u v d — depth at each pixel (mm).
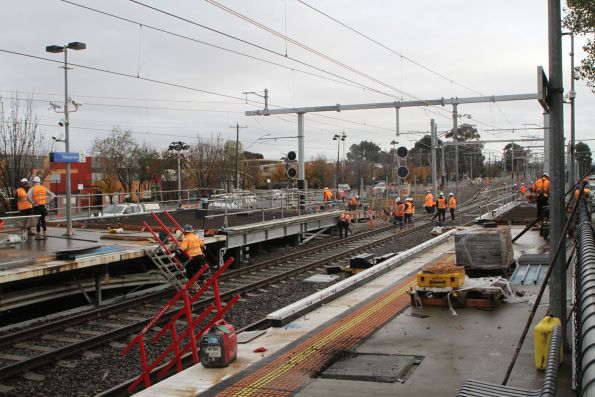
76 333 11859
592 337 3947
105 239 18484
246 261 22109
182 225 22859
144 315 13320
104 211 30469
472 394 5203
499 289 10422
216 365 7578
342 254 22578
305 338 8719
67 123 18016
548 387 4332
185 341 11375
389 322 9578
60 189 53594
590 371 3553
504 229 13219
